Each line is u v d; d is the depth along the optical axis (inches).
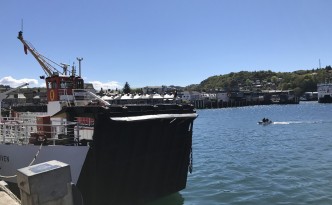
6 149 624.4
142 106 601.0
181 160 714.2
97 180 545.3
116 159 565.0
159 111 633.0
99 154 539.8
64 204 301.9
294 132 2332.7
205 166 1121.4
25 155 592.4
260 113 5536.4
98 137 533.6
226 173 988.6
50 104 772.6
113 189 572.7
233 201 694.5
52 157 555.8
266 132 2411.4
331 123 3061.0
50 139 572.7
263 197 715.4
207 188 808.9
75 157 535.8
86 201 542.3
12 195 416.5
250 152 1439.5
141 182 620.4
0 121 780.0
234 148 1593.3
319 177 888.3
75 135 570.3
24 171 296.5
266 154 1363.2
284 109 6663.4
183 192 772.6
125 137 571.2
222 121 3909.9
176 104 684.1
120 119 543.5
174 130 671.8
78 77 809.5
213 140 1987.0
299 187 788.0
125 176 586.6
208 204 677.9
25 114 902.4
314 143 1686.8
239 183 854.5
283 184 824.9
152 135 619.5
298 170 995.9
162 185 671.8
